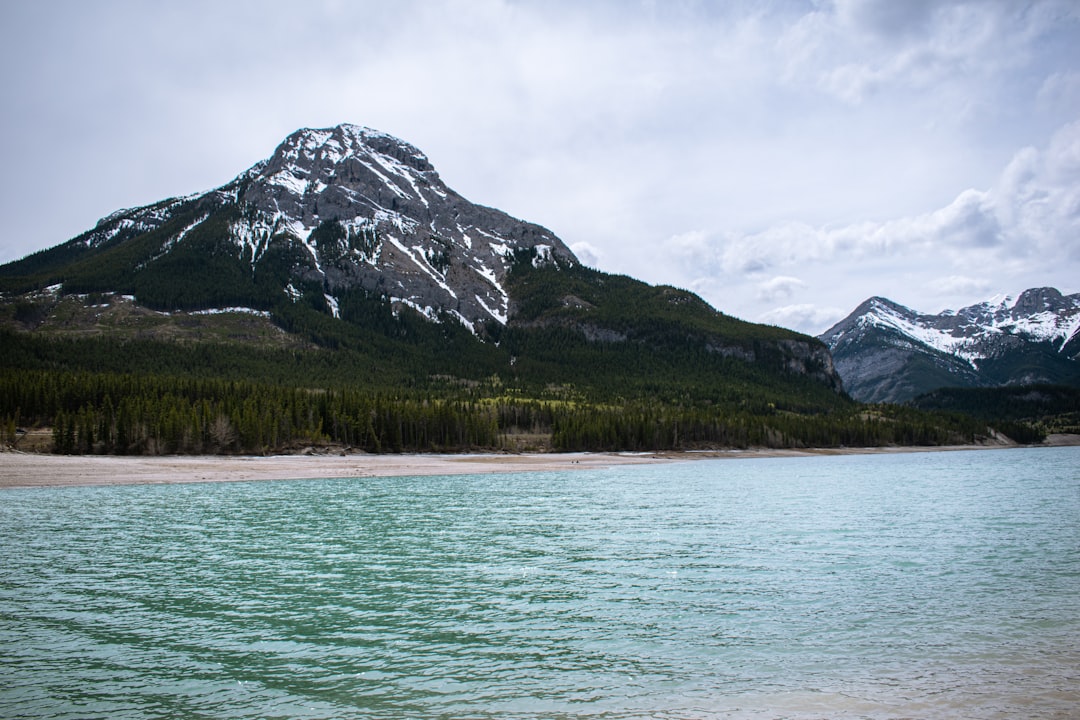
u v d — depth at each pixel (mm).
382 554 40094
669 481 96250
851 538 45250
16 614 27688
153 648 23891
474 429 166875
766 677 20906
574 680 20812
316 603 29484
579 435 175250
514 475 108688
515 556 39375
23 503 64375
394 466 120938
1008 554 39688
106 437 122875
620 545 42875
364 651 23578
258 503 65312
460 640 24672
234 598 30250
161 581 33281
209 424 132500
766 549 41344
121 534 46906
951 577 33812
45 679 21016
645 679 20812
